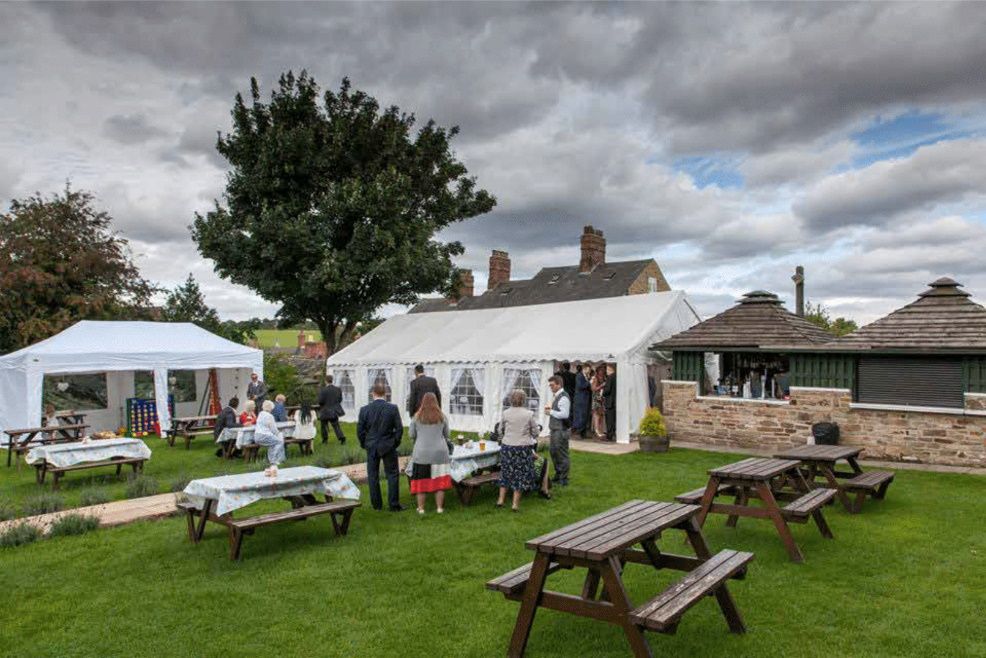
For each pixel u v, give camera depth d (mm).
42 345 19016
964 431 12484
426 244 28172
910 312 13914
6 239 28547
